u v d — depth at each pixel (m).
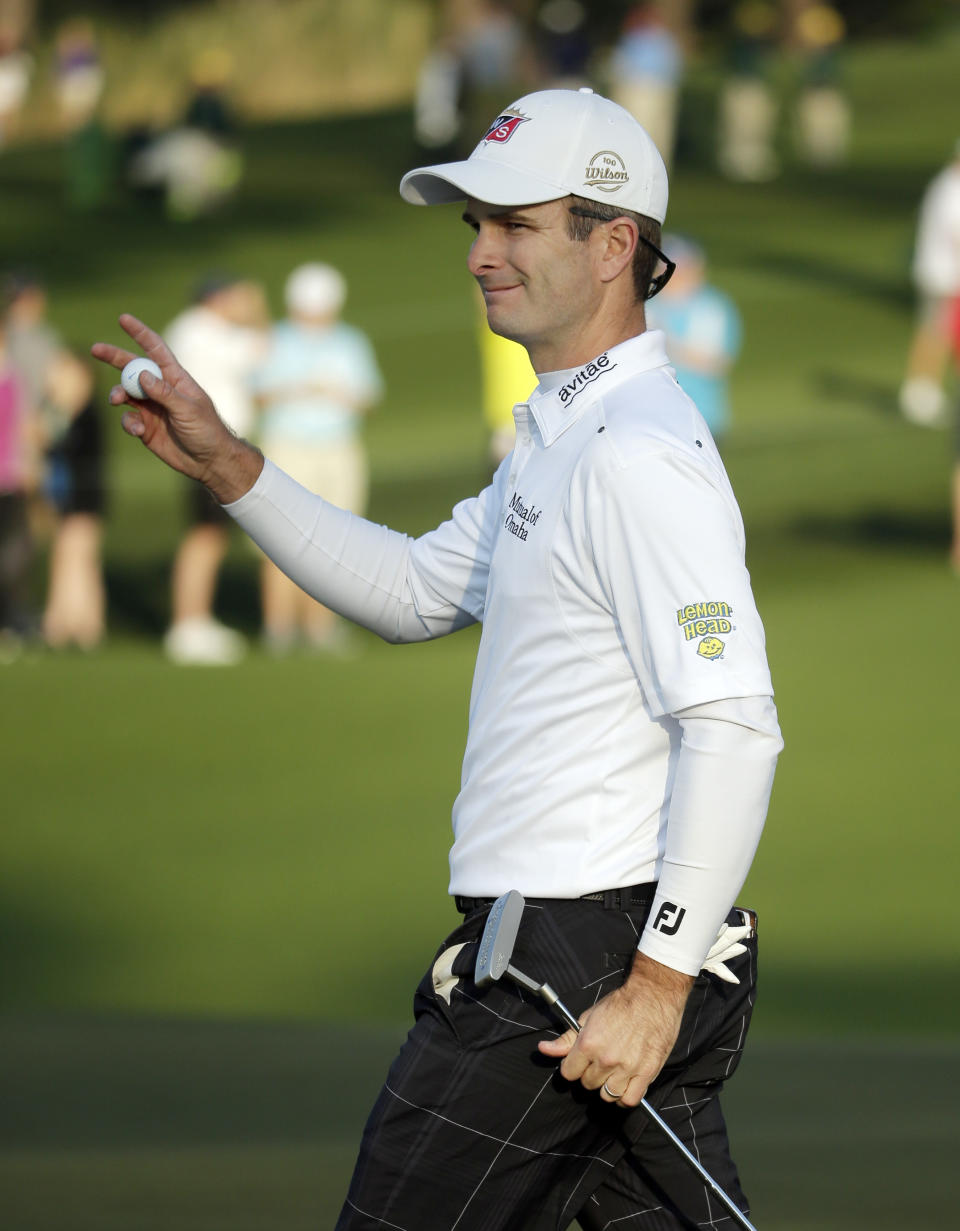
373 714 38.50
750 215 90.56
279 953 26.47
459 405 66.94
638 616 10.51
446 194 11.77
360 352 43.31
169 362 12.12
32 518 45.41
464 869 11.03
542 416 11.19
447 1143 10.71
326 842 31.00
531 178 11.09
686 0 140.25
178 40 131.88
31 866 30.11
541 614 10.86
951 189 60.91
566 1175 11.02
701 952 10.14
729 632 10.23
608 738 10.70
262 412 47.78
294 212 96.44
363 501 55.78
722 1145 11.55
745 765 10.11
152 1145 18.33
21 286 45.25
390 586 12.63
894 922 26.97
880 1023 23.36
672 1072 11.05
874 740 35.59
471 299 79.81
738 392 66.12
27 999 24.92
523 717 10.89
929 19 152.25
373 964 26.14
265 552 12.59
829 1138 18.34
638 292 11.37
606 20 142.00
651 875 10.67
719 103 112.38
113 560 54.84
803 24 121.06
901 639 42.44
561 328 11.26
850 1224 15.49
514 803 10.84
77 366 45.44
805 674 39.91
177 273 86.25
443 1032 10.82
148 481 63.25
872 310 75.12
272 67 130.38
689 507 10.41
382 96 130.00
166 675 41.81
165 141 98.12
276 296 83.06
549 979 10.59
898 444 59.75
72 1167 17.34
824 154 102.38
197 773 34.84
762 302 76.44
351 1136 18.67
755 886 28.59
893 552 50.03
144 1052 22.34
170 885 29.31
